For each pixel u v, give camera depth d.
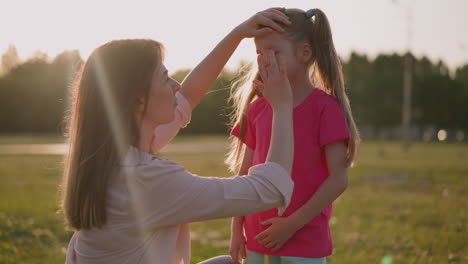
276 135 1.70
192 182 1.60
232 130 2.47
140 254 1.63
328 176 2.09
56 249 4.73
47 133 54.47
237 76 2.60
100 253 1.63
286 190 1.66
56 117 54.38
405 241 5.28
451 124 65.62
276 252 2.09
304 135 2.08
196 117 60.22
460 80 70.75
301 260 2.04
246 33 2.12
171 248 1.69
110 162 1.58
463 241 5.24
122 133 1.61
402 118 64.75
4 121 53.72
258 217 2.19
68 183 1.62
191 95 2.25
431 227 6.20
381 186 11.41
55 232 5.48
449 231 5.87
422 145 43.75
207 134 60.94
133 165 1.58
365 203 8.51
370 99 65.81
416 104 64.75
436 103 64.31
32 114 54.09
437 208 7.89
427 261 4.36
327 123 2.04
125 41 1.68
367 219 6.82
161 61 1.72
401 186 11.38
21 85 54.00
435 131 67.62
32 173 13.87
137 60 1.63
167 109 1.72
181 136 58.94
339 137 2.01
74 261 1.75
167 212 1.60
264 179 1.64
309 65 2.17
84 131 1.60
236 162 2.53
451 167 17.31
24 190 9.82
